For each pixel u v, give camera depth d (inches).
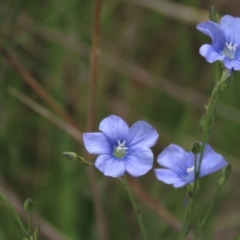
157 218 28.6
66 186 28.5
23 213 28.0
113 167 22.5
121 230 28.6
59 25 29.4
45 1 29.7
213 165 23.1
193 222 28.2
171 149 23.5
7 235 27.9
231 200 30.3
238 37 23.1
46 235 28.0
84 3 29.6
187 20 29.6
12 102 29.0
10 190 28.5
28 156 29.5
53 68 29.7
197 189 23.0
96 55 26.7
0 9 27.9
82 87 30.1
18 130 29.3
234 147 30.0
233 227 30.0
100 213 27.5
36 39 29.8
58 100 29.5
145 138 22.8
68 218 28.2
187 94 30.2
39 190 28.9
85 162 22.7
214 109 23.0
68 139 28.8
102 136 22.7
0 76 27.8
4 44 27.7
